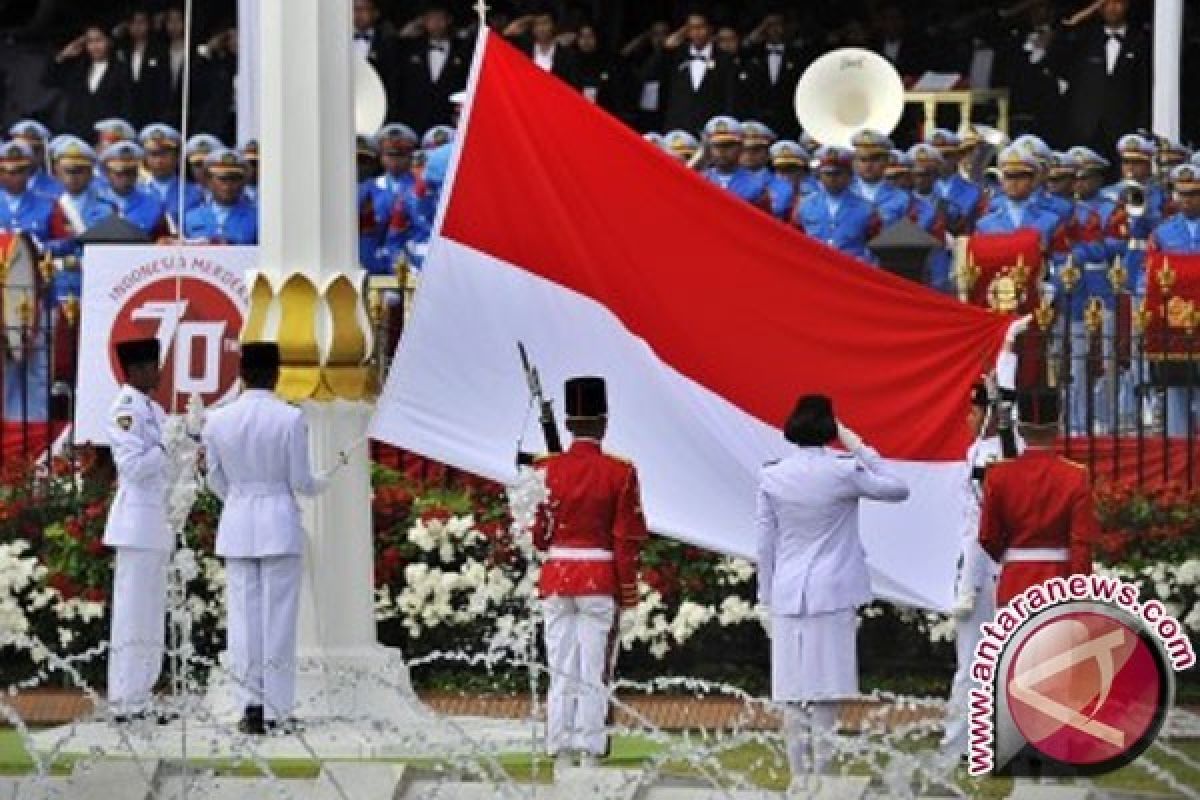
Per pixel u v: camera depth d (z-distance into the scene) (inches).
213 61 2427.4
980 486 1475.1
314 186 1505.9
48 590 1697.8
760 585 1418.6
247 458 1462.8
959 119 2314.2
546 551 1424.7
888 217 2023.9
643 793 1317.7
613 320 1569.9
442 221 1550.2
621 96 2394.2
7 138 2417.6
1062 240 1980.8
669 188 1573.6
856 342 1592.0
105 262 1713.8
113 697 1533.0
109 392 1712.6
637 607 1549.0
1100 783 1387.8
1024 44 2326.5
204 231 2066.9
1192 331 1769.2
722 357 1584.6
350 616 1512.1
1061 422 1621.6
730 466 1583.4
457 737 1473.9
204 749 1449.3
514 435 1545.3
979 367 1594.5
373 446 1758.1
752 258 1585.9
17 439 1857.8
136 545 1534.2
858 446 1406.3
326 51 1509.6
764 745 1512.1
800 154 2059.5
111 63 2447.1
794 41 2375.7
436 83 2388.0
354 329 1512.1
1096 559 1660.9
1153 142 2037.4
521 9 2440.9
